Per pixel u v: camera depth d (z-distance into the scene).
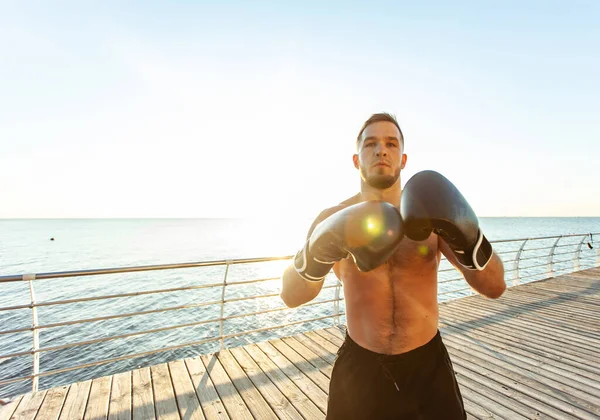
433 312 1.33
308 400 2.76
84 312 15.43
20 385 8.77
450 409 1.22
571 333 4.20
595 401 2.72
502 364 3.37
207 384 3.00
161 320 13.95
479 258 0.90
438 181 0.93
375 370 1.24
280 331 11.45
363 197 1.35
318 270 1.02
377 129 1.25
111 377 3.11
